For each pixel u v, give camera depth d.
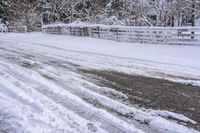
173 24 26.17
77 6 33.28
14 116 5.41
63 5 33.84
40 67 10.14
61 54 13.59
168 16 24.16
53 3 34.97
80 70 10.02
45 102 6.29
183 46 16.56
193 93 7.66
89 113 5.82
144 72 10.05
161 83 8.61
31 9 36.91
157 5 24.33
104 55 13.60
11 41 19.12
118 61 12.05
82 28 23.53
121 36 19.88
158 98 7.10
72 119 5.43
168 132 5.14
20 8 37.09
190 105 6.66
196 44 16.80
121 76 9.32
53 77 8.72
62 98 6.70
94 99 6.73
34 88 7.39
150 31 18.44
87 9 32.38
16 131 4.83
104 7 31.44
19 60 11.28
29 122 5.18
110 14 29.88
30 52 13.84
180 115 5.99
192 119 5.83
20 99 6.40
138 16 24.77
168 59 12.56
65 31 25.33
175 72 10.13
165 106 6.52
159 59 12.55
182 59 12.58
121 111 6.04
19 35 25.19
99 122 5.39
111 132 5.00
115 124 5.34
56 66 10.52
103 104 6.42
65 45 17.34
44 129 4.92
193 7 23.48
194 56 13.27
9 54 12.83
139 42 18.95
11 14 36.19
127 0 25.91
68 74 9.23
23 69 9.51
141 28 18.77
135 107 6.34
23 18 36.84
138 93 7.44
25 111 5.66
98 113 5.82
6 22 35.72
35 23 36.84
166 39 17.94
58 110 5.86
